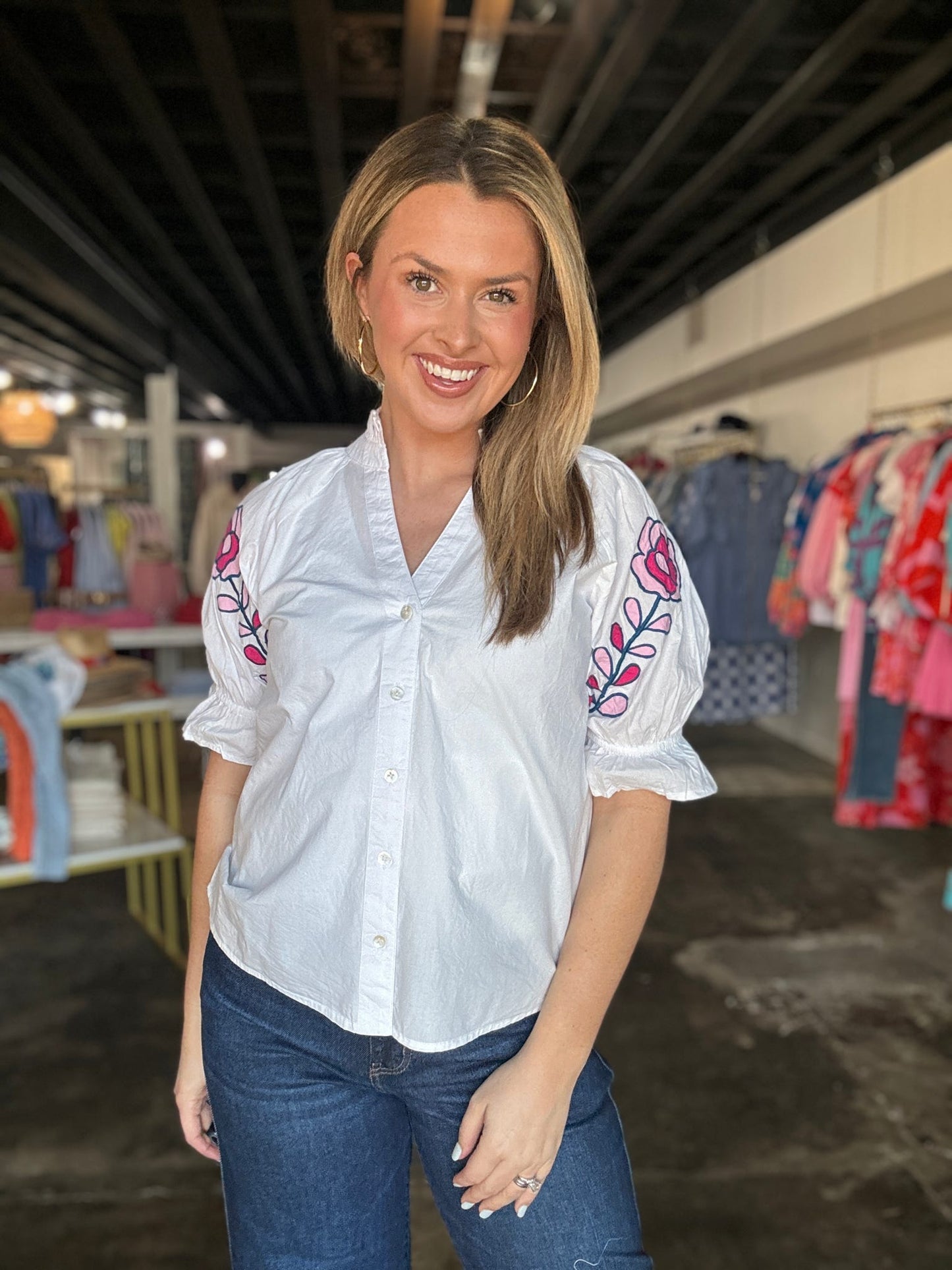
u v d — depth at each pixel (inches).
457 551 33.0
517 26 147.6
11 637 168.9
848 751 169.6
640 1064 97.6
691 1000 110.8
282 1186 35.0
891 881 148.6
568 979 32.4
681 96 171.0
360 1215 35.3
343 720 33.2
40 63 167.2
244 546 37.3
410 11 138.6
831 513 169.2
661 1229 74.5
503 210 31.2
